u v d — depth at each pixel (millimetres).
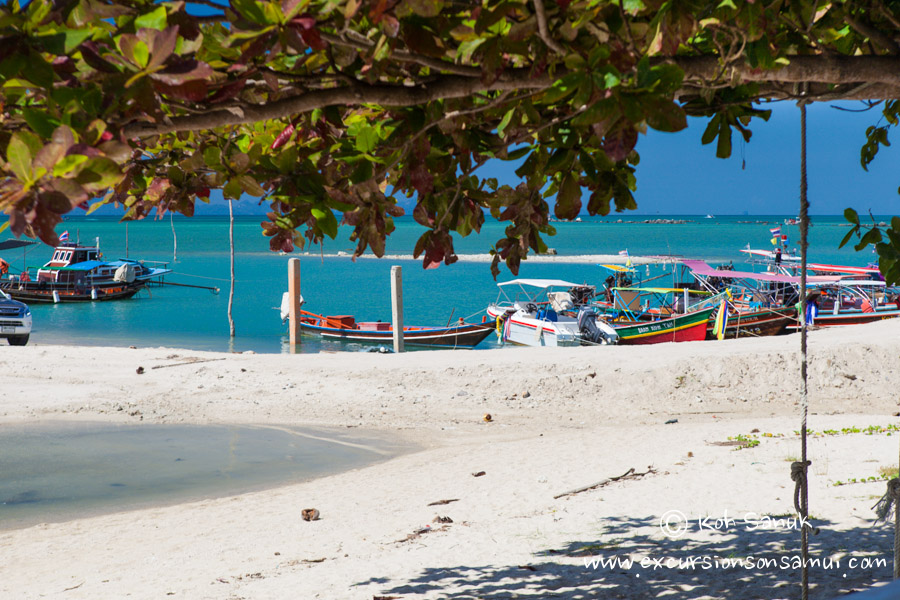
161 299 52625
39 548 9625
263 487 12781
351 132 2836
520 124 2727
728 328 33594
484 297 53438
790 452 12406
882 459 11305
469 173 2932
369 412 18641
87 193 1630
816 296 35844
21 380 20828
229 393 20000
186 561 8781
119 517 11086
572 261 87938
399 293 31859
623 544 8117
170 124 2357
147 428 17078
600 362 21562
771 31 2537
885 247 3324
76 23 1919
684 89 2793
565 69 2350
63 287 50250
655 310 38625
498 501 10781
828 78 2666
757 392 19547
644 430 16078
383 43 2184
